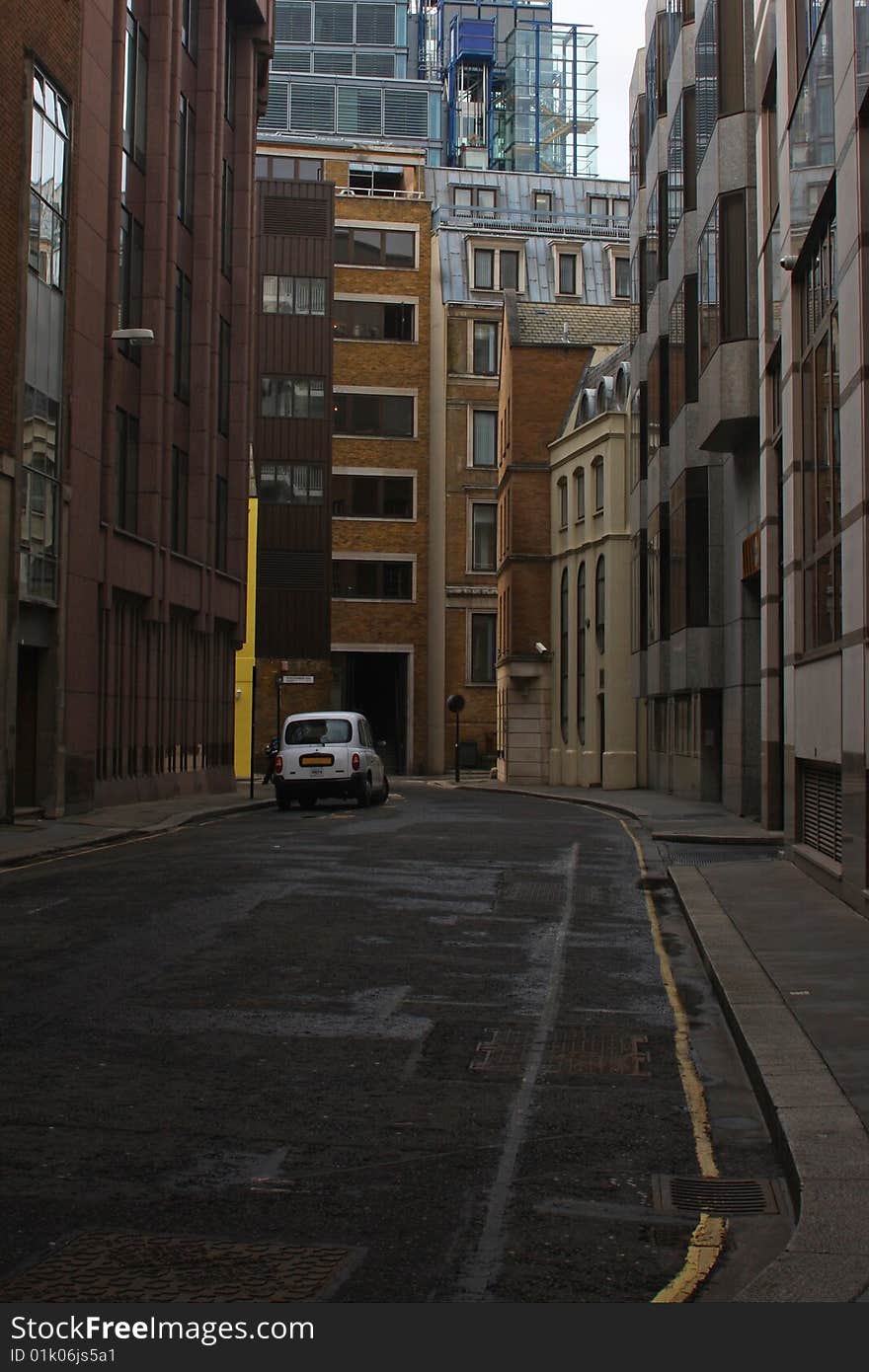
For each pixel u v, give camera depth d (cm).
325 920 1177
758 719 2580
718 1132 593
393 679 6375
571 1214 486
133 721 2953
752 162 2341
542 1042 755
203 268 3394
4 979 902
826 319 1395
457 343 6144
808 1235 437
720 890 1370
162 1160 541
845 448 1239
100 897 1310
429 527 6153
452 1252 447
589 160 8169
